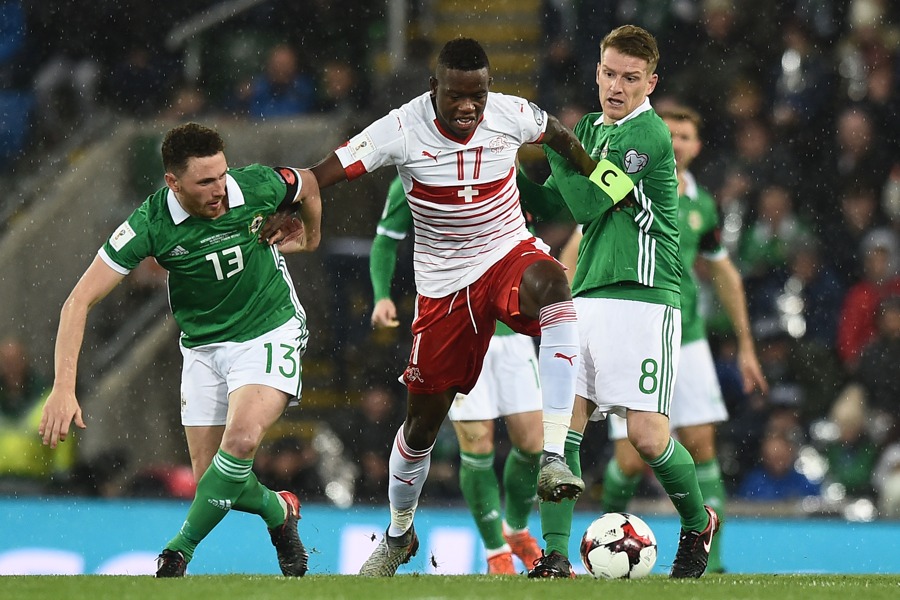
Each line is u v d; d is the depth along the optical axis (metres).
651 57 18.80
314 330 40.94
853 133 42.75
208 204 17.33
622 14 45.53
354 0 46.78
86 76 46.59
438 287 17.91
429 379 18.20
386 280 23.95
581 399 18.75
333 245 41.06
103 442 40.53
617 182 18.06
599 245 18.67
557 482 15.91
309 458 36.88
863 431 37.38
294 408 39.91
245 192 17.69
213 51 46.50
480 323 17.88
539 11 47.84
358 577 17.91
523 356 24.06
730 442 37.44
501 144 17.42
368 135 17.55
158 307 42.69
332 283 40.84
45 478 38.47
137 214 17.67
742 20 45.03
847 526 28.52
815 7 45.00
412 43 45.06
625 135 18.42
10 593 14.67
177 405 42.28
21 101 46.50
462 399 24.02
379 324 23.81
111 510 29.05
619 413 18.67
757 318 39.72
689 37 45.12
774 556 28.19
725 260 26.61
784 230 40.78
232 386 18.16
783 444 36.84
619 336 18.28
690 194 25.78
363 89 45.47
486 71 16.58
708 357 25.88
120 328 42.50
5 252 42.97
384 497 36.81
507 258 17.64
